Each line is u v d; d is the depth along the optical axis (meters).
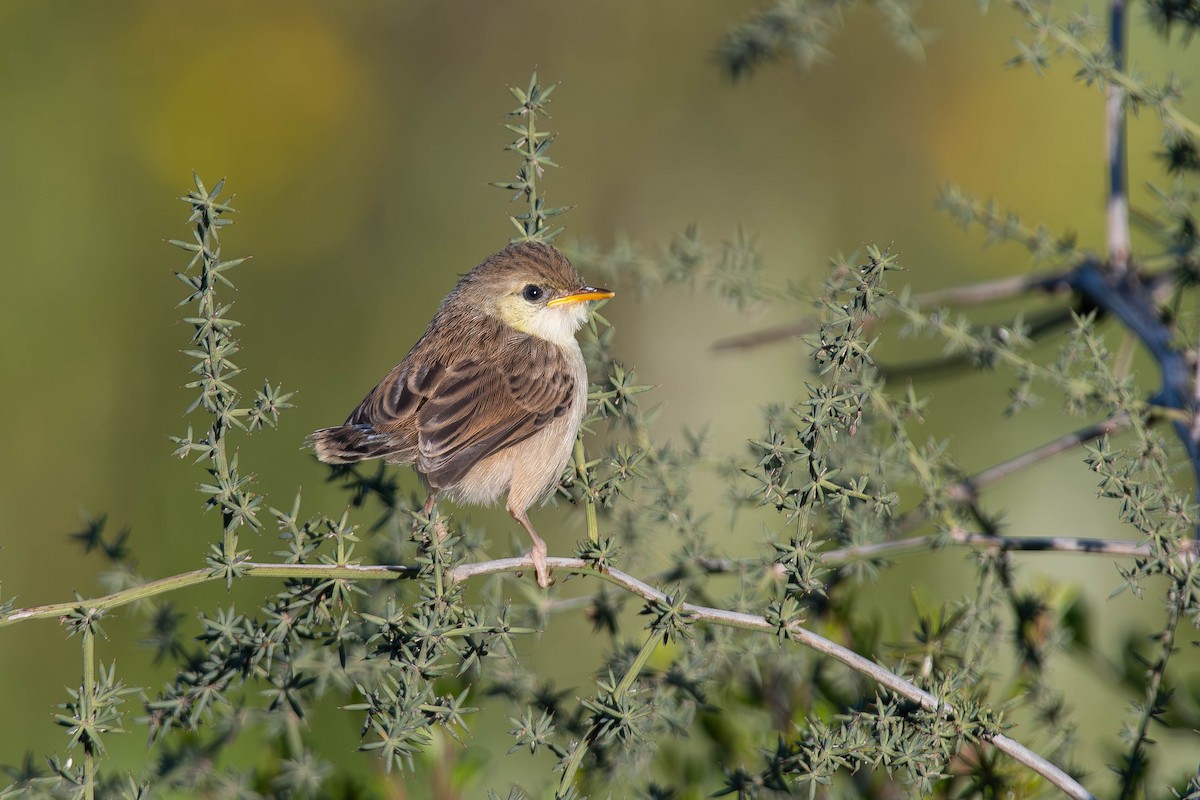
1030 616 7.80
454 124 20.14
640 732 6.38
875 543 7.80
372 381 18.64
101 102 19.75
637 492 8.42
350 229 19.77
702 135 19.50
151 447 16.88
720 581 12.16
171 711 6.59
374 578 6.56
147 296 18.33
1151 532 6.34
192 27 20.25
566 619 13.62
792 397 16.80
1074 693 10.65
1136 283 9.30
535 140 7.63
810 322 9.55
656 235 19.36
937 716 6.21
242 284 19.14
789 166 19.41
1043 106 18.88
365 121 20.22
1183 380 8.33
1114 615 12.35
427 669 6.12
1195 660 10.15
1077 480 14.18
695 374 17.27
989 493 14.30
